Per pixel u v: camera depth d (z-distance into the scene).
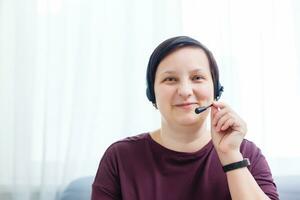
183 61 0.77
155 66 0.81
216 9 1.37
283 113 1.33
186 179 0.80
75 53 1.41
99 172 0.88
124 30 1.42
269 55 1.34
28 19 1.43
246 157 0.83
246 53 1.35
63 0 1.42
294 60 1.33
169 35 1.38
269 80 1.34
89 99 1.40
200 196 0.79
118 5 1.43
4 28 1.44
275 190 0.80
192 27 1.38
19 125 1.40
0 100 1.43
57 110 1.40
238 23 1.36
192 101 0.77
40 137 1.43
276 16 1.34
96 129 1.40
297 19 1.33
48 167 1.38
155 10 1.39
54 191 1.38
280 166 1.32
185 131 0.81
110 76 1.43
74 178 1.35
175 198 0.79
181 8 1.37
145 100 1.40
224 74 1.34
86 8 1.41
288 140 1.32
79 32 1.40
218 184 0.79
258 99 1.33
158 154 0.84
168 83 0.78
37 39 1.43
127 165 0.85
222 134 0.78
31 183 1.40
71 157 1.37
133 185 0.82
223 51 1.35
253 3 1.36
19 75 1.41
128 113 1.40
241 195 0.72
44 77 1.43
